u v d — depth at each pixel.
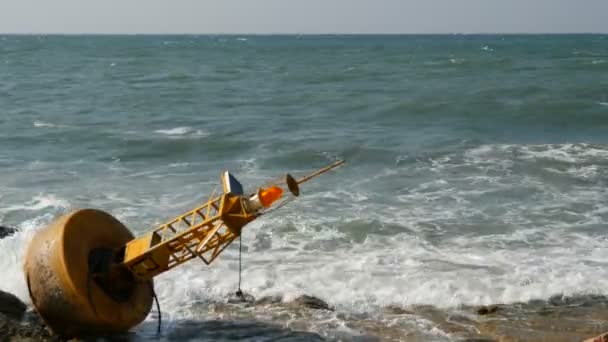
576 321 10.41
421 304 11.02
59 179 19.02
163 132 26.52
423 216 15.37
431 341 9.66
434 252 13.24
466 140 24.06
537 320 10.45
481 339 9.77
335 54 96.38
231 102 36.19
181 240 8.77
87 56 92.06
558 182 18.36
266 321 10.26
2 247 12.70
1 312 9.33
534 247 13.53
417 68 59.72
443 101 32.75
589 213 15.70
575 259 12.86
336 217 15.16
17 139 25.11
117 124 28.86
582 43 156.62
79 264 8.67
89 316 8.64
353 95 37.88
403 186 17.98
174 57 88.94
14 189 17.80
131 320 9.16
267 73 56.22
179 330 9.90
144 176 19.45
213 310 10.66
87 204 16.38
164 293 11.19
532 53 93.88
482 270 12.30
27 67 67.06
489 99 33.75
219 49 120.62
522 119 29.06
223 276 11.86
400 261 12.74
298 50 114.38
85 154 22.64
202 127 27.84
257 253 13.13
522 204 16.36
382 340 9.69
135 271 8.88
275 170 20.39
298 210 15.66
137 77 53.62
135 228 14.77
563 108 30.36
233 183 8.74
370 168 20.19
